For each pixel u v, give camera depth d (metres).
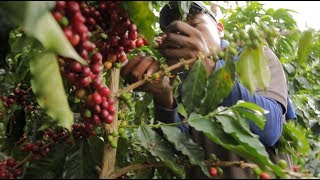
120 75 1.59
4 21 1.07
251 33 1.37
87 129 1.40
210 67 1.45
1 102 1.93
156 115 1.72
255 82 1.37
